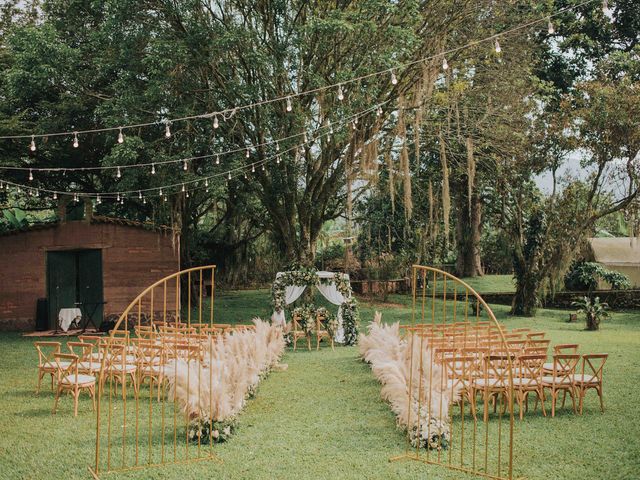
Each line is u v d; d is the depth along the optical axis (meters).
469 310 25.12
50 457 6.78
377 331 13.59
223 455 6.84
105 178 24.08
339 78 17.39
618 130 22.02
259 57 17.02
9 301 20.17
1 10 23.11
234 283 31.17
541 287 23.67
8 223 26.22
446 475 6.18
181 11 17.78
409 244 28.73
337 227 45.41
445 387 7.74
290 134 18.61
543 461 6.58
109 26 17.50
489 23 20.33
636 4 27.41
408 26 17.59
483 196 26.03
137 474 6.22
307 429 7.93
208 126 19.19
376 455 6.82
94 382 9.07
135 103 17.95
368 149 17.36
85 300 20.55
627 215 23.56
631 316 23.94
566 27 27.39
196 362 8.55
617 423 8.06
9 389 10.48
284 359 14.35
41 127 20.25
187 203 24.34
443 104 19.59
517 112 21.48
